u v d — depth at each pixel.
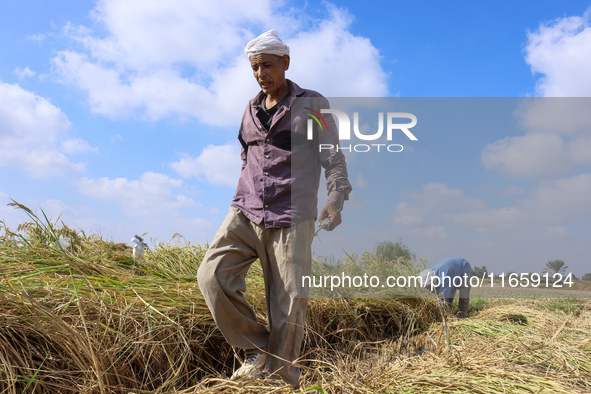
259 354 1.83
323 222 1.96
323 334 2.56
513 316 3.30
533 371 1.66
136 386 1.64
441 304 3.13
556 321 2.94
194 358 2.01
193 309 2.20
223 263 1.83
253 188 1.94
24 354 1.48
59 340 1.55
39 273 2.27
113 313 1.93
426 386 1.44
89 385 1.46
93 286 2.21
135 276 2.81
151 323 1.98
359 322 2.83
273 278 1.91
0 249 2.84
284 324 1.80
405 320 2.99
